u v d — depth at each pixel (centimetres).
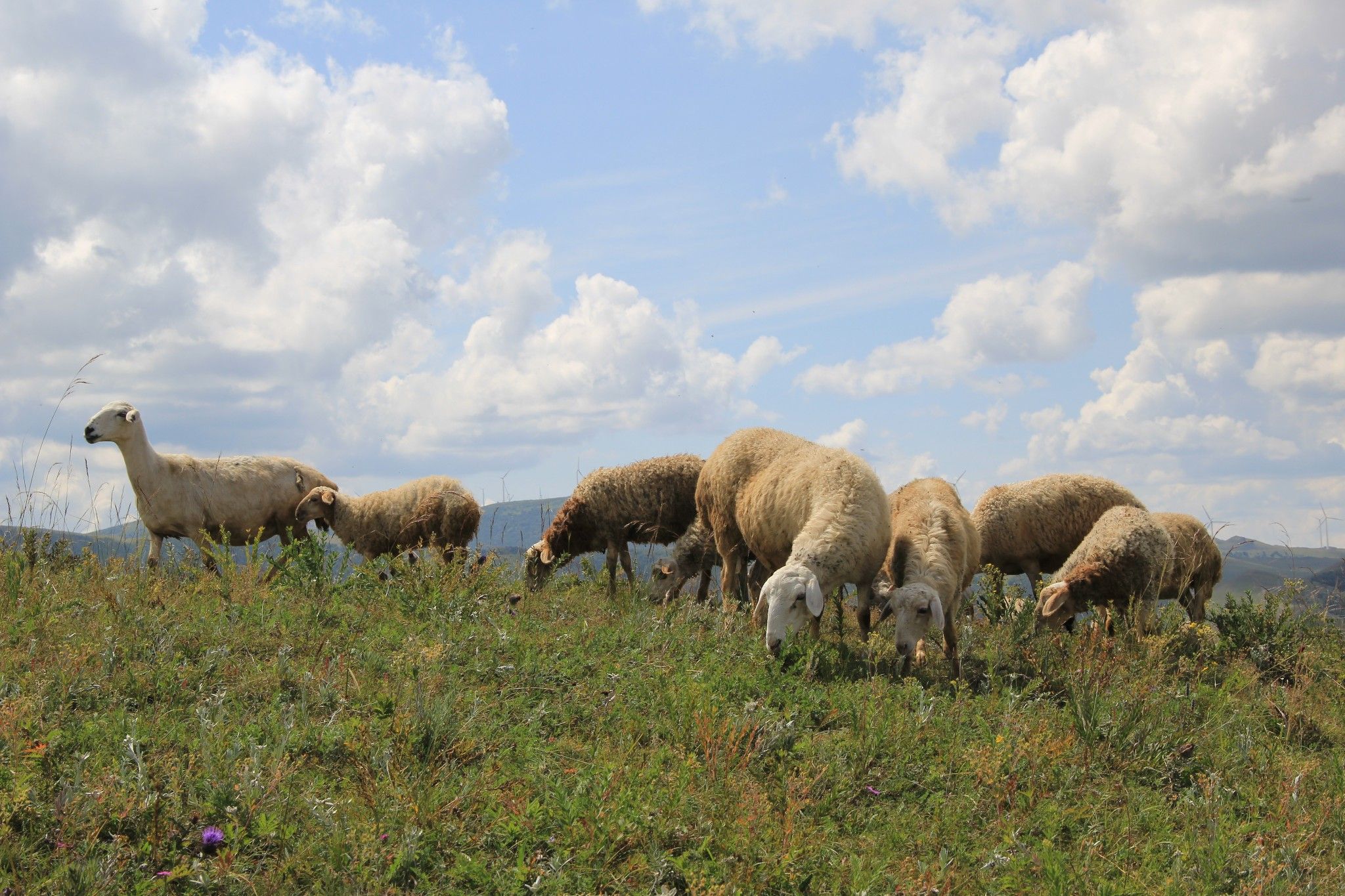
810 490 926
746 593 1137
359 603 846
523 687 646
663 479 1272
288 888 403
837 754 573
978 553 1002
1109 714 654
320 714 578
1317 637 1006
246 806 443
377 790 474
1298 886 483
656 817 478
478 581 919
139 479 1196
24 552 910
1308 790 594
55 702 541
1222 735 670
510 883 418
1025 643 857
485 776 501
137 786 443
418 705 552
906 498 1037
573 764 541
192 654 650
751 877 443
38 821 422
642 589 1211
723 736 566
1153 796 580
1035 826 531
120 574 866
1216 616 998
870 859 475
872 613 1095
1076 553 1030
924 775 577
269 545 1398
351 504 1359
